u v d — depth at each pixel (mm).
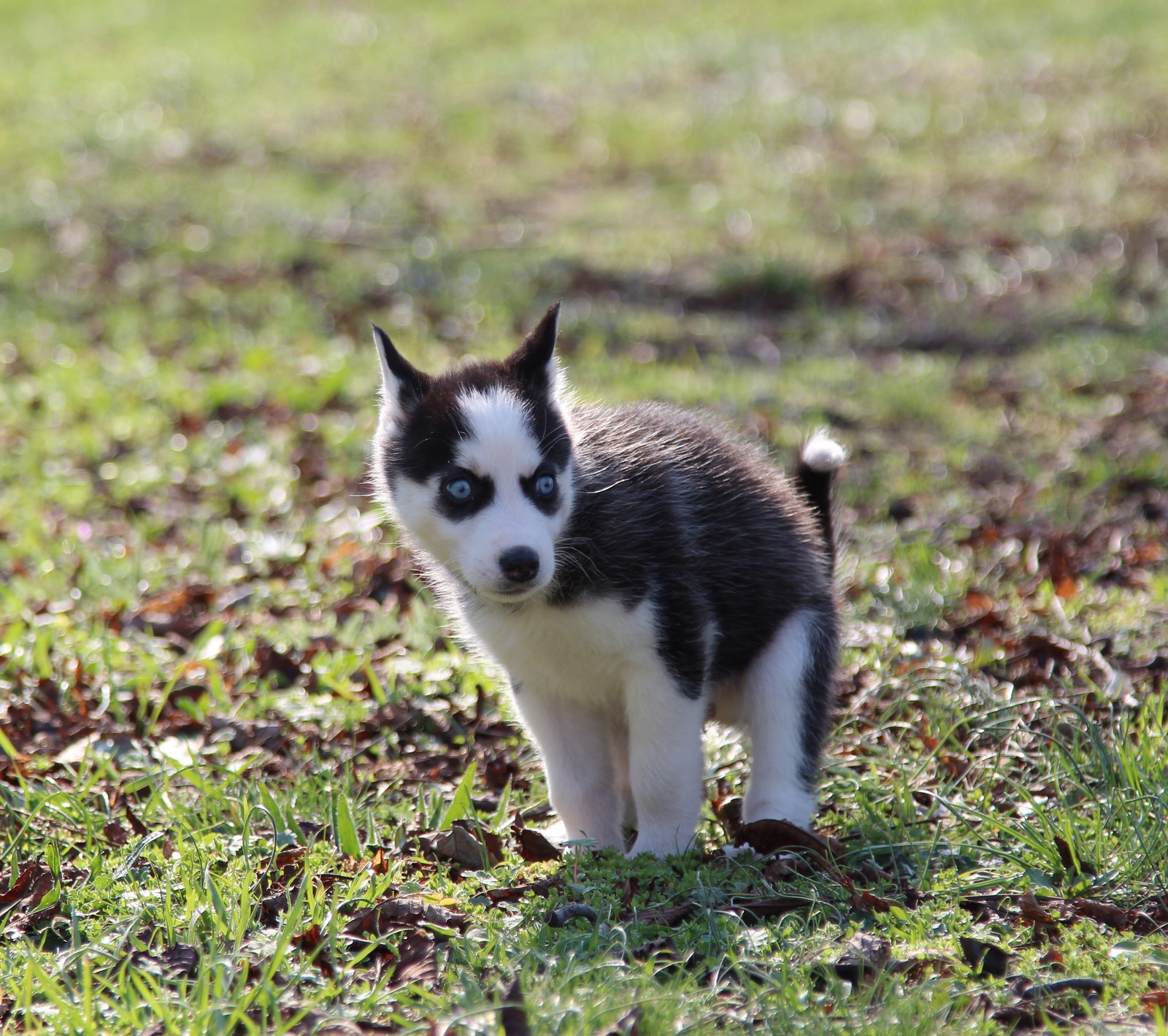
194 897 5023
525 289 16094
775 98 24516
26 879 5398
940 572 8820
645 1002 4266
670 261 17031
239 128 23453
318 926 4941
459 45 29453
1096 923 4922
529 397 5816
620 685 5855
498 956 4742
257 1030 4141
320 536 9703
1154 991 4438
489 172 21438
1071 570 8961
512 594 5309
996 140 21578
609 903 5184
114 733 6938
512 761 6859
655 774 5719
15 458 11266
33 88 25641
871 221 18281
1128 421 11688
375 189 20297
